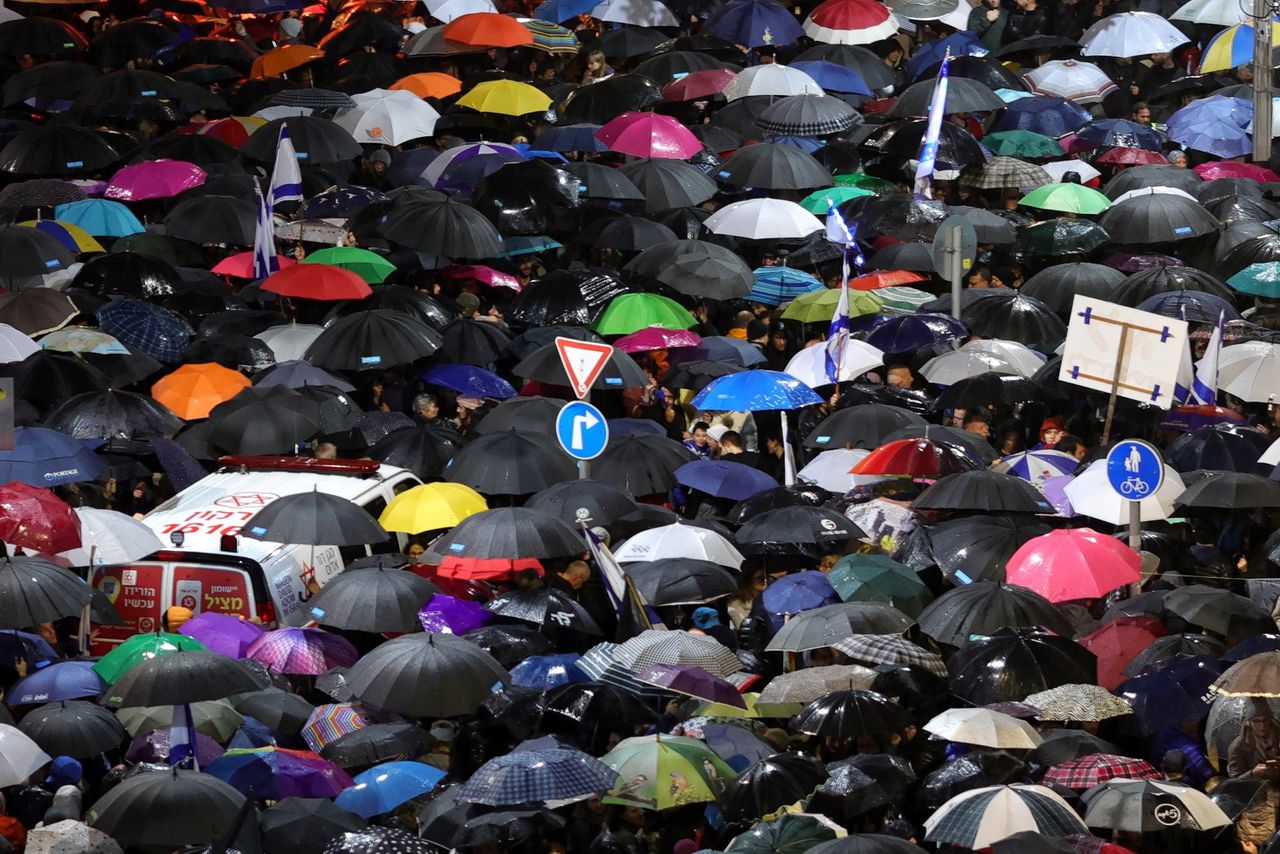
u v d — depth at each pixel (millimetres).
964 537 45031
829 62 83875
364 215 67750
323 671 40562
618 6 87562
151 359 58438
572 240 70750
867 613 40750
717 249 65625
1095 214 71750
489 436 50875
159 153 74812
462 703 37000
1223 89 83188
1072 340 49406
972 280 68438
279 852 32375
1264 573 47344
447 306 63406
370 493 48406
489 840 32312
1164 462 49406
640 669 37688
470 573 45281
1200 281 63781
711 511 51688
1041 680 37500
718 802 34406
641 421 55719
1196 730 38719
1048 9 91812
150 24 88312
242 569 44062
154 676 36031
